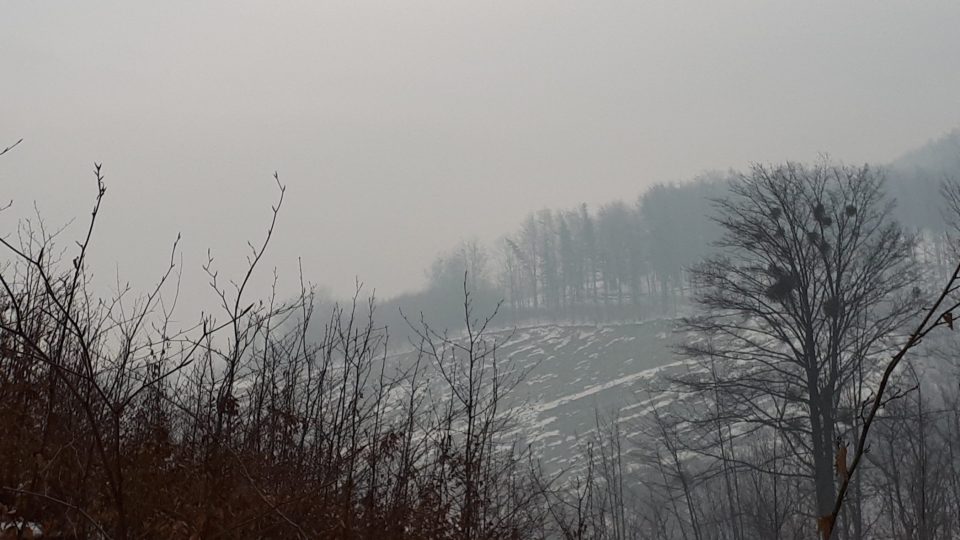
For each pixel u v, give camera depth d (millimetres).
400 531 7605
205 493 5051
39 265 3520
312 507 5957
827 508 22109
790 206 24094
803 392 24141
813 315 24266
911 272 25328
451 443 9289
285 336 8484
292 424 7285
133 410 6090
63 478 5184
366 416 8469
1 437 5191
